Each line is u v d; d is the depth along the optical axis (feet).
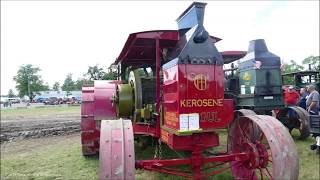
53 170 17.90
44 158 21.25
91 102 19.85
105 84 19.95
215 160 12.28
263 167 12.28
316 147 20.26
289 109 26.02
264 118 12.14
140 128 15.61
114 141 10.11
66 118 57.77
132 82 17.84
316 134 19.62
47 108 105.91
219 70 12.01
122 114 17.75
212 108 11.78
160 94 14.25
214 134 12.09
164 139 13.04
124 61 20.35
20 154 23.62
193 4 12.25
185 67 11.52
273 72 25.66
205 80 11.74
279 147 10.78
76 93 250.16
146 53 18.10
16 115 70.08
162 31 13.56
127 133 10.48
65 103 160.66
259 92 25.27
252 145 12.78
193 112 11.50
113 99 18.17
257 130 13.17
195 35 11.87
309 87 25.39
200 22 12.11
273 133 11.09
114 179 9.54
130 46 16.08
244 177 13.55
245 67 26.63
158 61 13.71
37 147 26.78
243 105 27.02
